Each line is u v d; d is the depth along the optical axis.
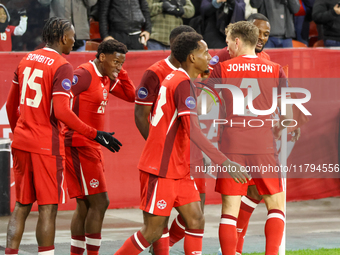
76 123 11.85
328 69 23.00
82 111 13.68
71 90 13.27
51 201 11.98
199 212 11.17
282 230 12.02
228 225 11.87
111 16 23.05
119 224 20.11
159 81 12.59
